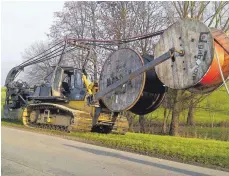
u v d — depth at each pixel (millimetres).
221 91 26797
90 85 17125
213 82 9859
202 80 9664
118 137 15883
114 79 13336
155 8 29797
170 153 11609
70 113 16969
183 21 10109
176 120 27016
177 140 16719
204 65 9516
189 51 9922
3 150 10273
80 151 11125
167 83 10508
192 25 9867
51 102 18844
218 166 9945
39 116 18734
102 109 17234
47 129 17578
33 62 21344
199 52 9664
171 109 27547
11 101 23125
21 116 21719
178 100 26453
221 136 25125
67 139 13828
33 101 19844
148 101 13188
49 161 9234
